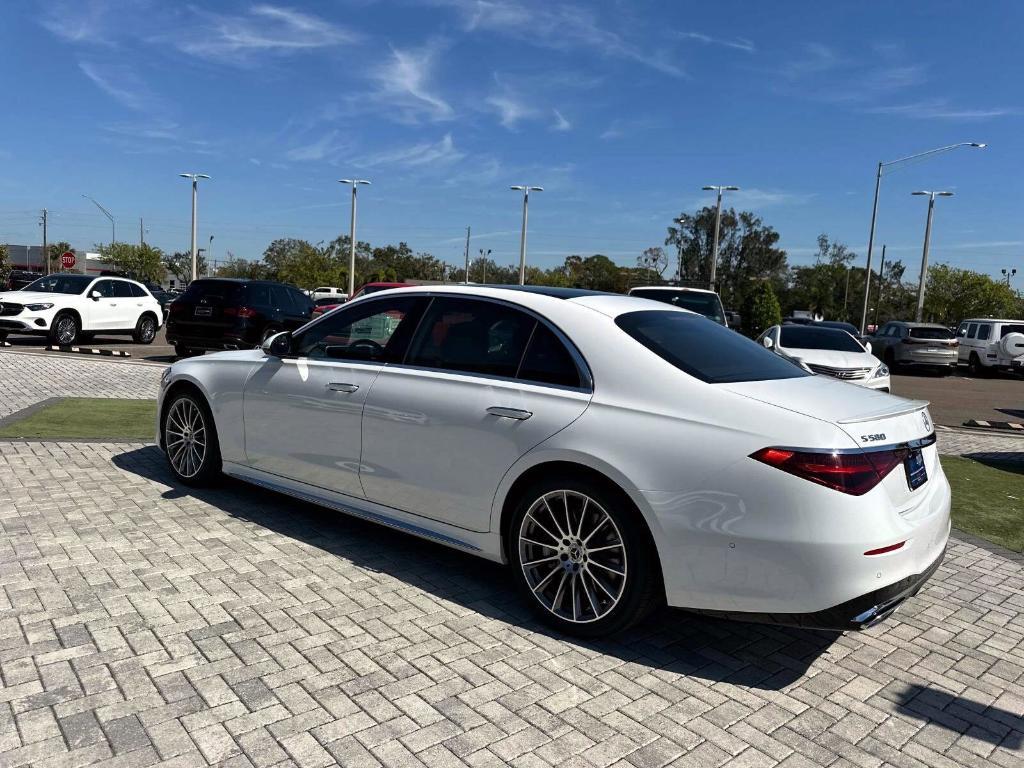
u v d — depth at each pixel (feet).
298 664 10.76
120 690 9.89
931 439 11.99
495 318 13.66
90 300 58.70
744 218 264.72
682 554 10.80
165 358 52.75
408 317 14.82
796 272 273.95
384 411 14.23
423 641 11.67
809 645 12.41
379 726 9.37
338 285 223.71
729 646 12.19
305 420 15.74
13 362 45.34
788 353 40.47
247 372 17.17
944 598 14.83
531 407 12.32
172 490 18.74
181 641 11.25
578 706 10.09
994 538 18.79
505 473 12.51
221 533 15.90
